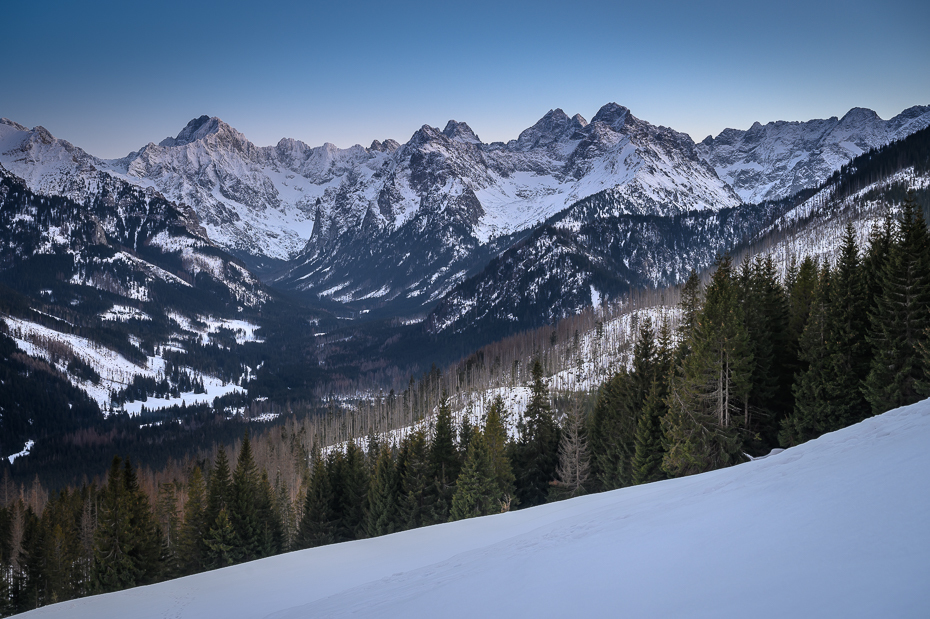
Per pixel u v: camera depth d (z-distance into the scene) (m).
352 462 85.06
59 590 82.62
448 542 39.16
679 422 53.91
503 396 161.12
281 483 112.19
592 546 20.23
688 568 15.16
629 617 13.28
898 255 50.28
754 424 59.56
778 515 16.95
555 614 14.77
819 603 11.14
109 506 75.81
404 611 18.97
